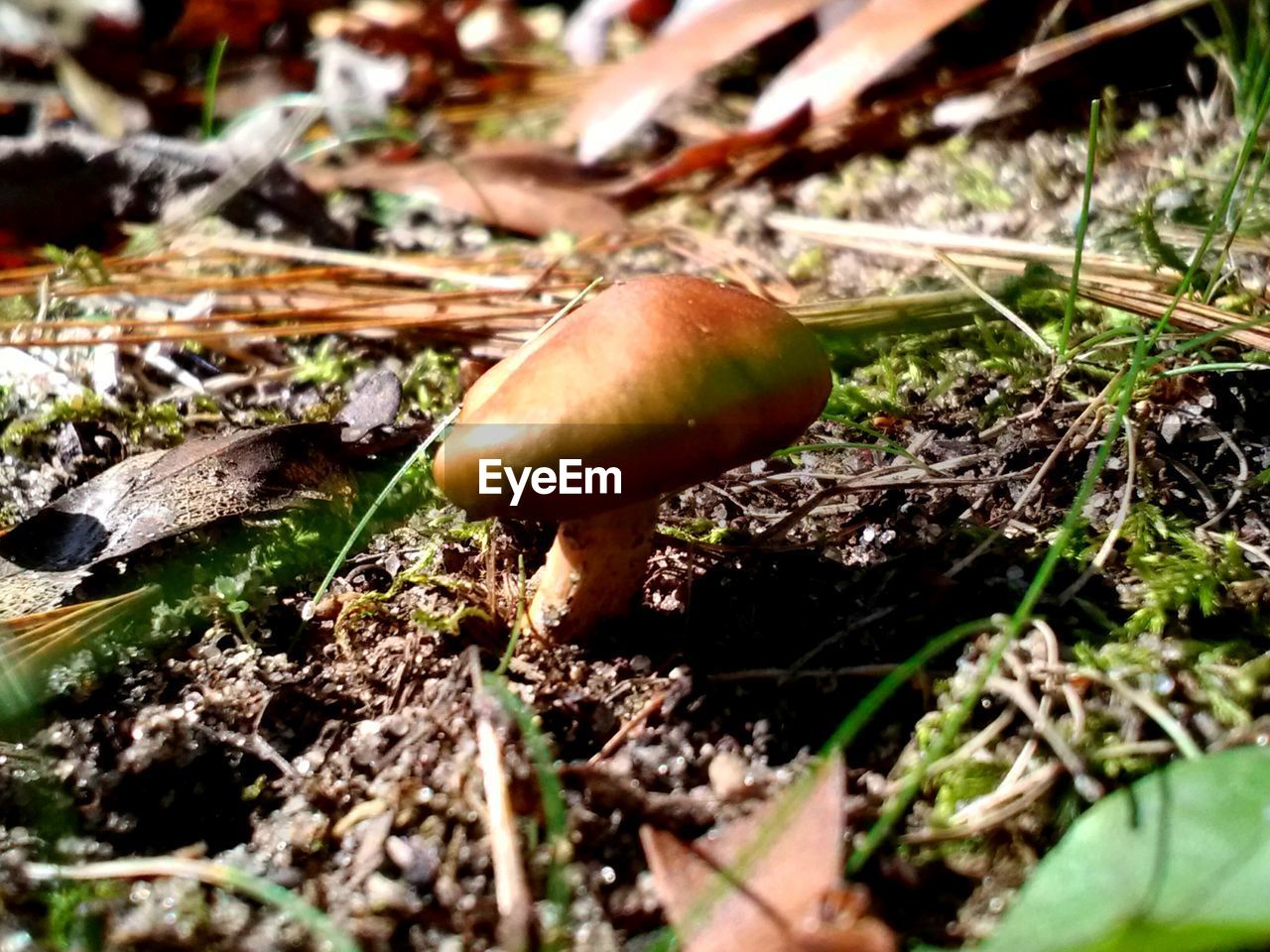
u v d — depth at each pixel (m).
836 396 0.18
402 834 0.13
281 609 0.16
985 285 0.21
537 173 0.28
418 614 0.15
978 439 0.18
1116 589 0.15
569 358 0.12
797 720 0.14
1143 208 0.21
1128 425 0.16
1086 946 0.10
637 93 0.28
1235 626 0.14
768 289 0.22
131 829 0.13
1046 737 0.13
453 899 0.12
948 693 0.14
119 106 0.33
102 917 0.12
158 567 0.16
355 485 0.17
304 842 0.13
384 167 0.29
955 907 0.12
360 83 0.34
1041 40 0.29
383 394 0.19
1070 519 0.13
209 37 0.37
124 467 0.17
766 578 0.16
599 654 0.15
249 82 0.35
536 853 0.12
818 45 0.27
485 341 0.21
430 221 0.27
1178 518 0.16
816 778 0.12
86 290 0.22
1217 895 0.10
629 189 0.27
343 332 0.21
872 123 0.28
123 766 0.14
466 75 0.38
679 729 0.14
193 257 0.24
